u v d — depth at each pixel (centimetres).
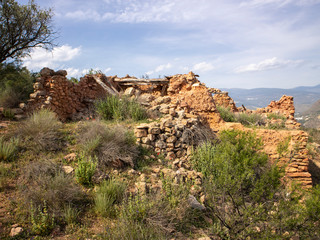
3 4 1081
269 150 954
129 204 441
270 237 375
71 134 703
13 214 384
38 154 578
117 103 1019
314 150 1438
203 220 490
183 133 800
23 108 824
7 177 473
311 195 402
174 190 529
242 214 436
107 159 591
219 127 1106
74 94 1088
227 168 459
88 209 442
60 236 366
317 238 369
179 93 1318
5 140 600
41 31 1223
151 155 704
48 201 417
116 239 366
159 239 389
